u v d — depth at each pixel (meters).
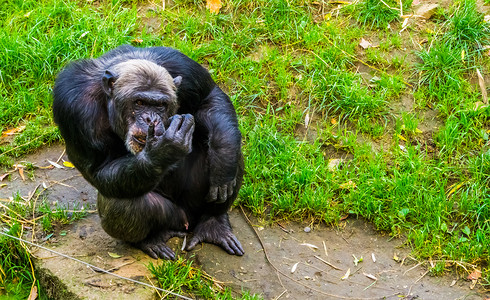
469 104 10.84
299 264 8.78
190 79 8.34
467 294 8.30
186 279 8.28
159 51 8.45
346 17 12.56
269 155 10.30
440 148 10.46
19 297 8.62
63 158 10.61
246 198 9.70
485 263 8.70
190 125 7.11
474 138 10.59
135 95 7.52
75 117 7.68
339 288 8.41
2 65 11.66
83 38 12.07
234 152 8.19
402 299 8.24
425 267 8.74
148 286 8.00
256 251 8.97
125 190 7.61
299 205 9.53
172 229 9.09
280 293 8.31
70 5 12.72
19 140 10.70
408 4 12.53
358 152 10.29
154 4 12.92
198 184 8.82
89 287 7.97
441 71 11.39
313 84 11.32
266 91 11.35
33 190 9.92
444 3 12.68
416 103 11.12
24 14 12.64
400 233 9.23
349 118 10.91
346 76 11.23
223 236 8.98
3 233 8.59
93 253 8.62
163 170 7.34
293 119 10.95
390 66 11.67
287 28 12.28
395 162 10.16
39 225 9.17
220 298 8.02
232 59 11.70
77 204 9.66
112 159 8.08
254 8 12.58
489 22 12.02
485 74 11.47
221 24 12.39
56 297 8.20
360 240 9.21
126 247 8.76
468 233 9.03
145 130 7.46
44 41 12.01
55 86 7.90
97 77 7.96
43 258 8.52
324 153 10.45
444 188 9.85
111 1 12.88
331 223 9.42
